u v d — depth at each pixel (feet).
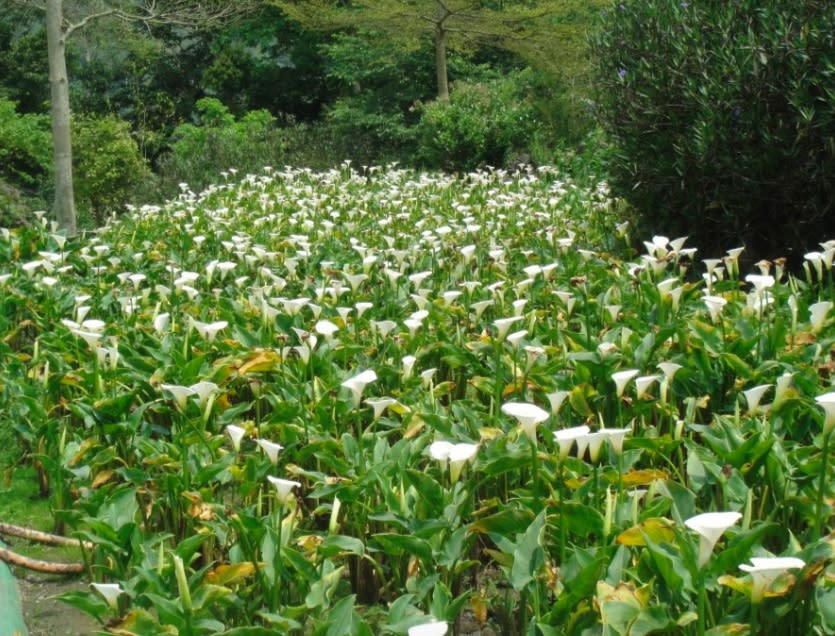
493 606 12.85
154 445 15.19
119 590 10.02
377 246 32.32
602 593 9.05
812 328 17.01
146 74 112.37
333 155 71.51
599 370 16.02
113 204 66.03
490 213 37.42
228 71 108.27
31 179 72.59
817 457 11.46
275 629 9.96
